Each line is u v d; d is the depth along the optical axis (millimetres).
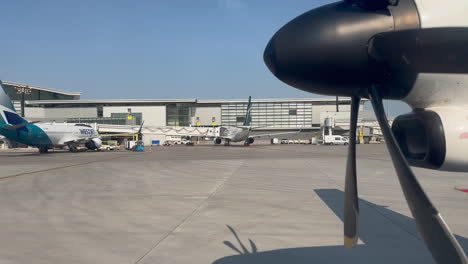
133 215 8234
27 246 5891
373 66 3289
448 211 8445
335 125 81812
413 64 3160
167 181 14484
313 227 7012
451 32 2990
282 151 43938
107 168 20766
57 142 43375
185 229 6918
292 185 13039
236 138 66625
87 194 11328
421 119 3410
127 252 5523
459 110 3320
